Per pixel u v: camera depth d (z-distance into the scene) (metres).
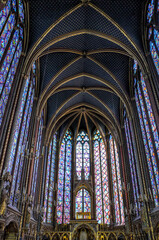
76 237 22.45
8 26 13.34
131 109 21.09
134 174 20.98
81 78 25.02
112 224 25.34
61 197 27.91
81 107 30.02
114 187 27.19
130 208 20.72
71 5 16.80
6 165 11.90
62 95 26.69
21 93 15.02
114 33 18.23
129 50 18.02
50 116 27.02
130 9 17.09
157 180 15.31
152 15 16.03
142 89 18.92
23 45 16.53
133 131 20.09
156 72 15.60
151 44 16.55
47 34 17.78
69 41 19.89
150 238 15.23
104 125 32.56
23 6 16.09
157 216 14.54
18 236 14.16
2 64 12.28
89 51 21.12
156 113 14.63
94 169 30.78
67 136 32.94
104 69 22.30
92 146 32.81
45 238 22.75
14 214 13.48
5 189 11.39
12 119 13.34
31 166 17.80
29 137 19.02
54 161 29.56
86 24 18.42
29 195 16.72
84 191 28.67
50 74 22.23
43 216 23.64
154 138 15.96
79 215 24.39
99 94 26.70
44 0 16.22
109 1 16.62
